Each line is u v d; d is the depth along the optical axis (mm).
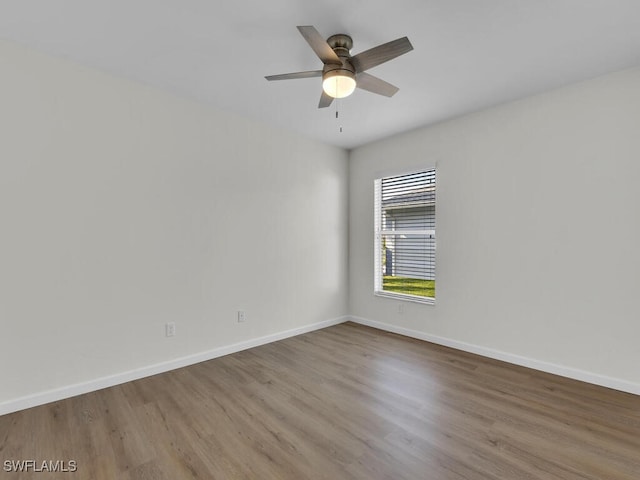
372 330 4047
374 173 4164
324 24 1916
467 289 3277
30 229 2166
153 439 1840
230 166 3219
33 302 2180
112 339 2506
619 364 2410
